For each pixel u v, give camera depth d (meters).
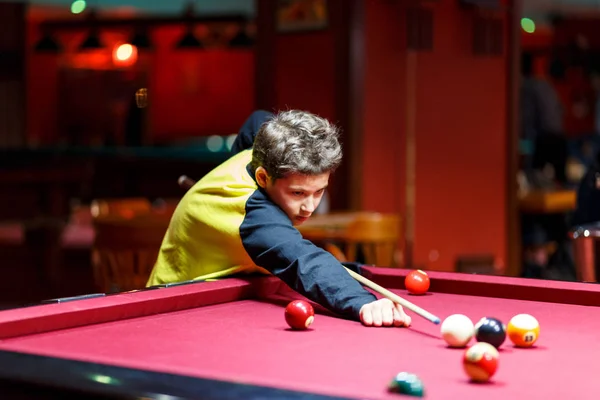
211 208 2.67
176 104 16.08
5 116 12.98
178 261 2.79
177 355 1.89
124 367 1.62
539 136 8.80
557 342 2.10
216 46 14.84
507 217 8.27
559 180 8.86
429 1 7.54
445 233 7.96
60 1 13.86
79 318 2.16
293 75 8.01
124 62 15.62
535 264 8.66
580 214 5.60
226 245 2.65
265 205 2.58
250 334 2.13
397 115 7.68
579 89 15.70
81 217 12.09
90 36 12.67
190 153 10.66
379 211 7.58
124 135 15.94
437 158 7.88
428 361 1.87
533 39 15.62
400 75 7.68
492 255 8.20
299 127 2.51
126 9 14.78
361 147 7.38
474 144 8.09
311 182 2.53
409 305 2.26
